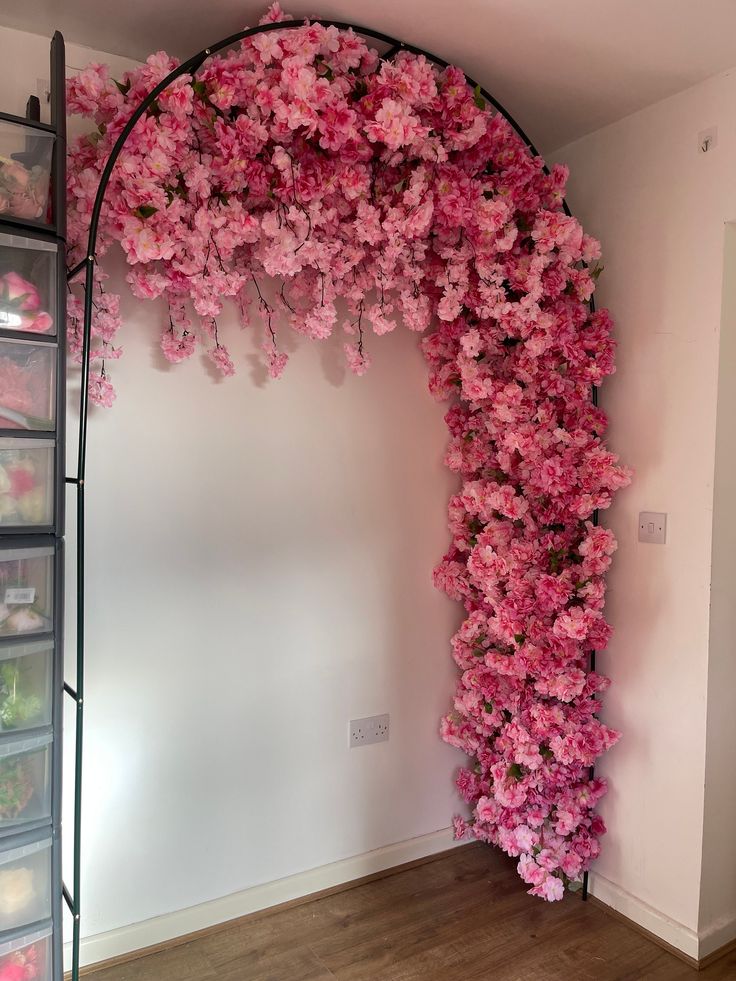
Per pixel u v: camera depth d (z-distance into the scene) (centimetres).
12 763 147
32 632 147
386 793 246
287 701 226
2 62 179
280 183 186
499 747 231
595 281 231
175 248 179
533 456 215
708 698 204
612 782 231
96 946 198
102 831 199
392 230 195
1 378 143
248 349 214
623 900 224
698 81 203
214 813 215
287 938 212
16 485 146
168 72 168
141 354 199
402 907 227
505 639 225
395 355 241
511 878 244
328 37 171
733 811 213
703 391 203
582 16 174
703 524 204
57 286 147
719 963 206
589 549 217
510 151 205
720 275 199
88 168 172
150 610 203
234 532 215
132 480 199
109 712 199
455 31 182
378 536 240
